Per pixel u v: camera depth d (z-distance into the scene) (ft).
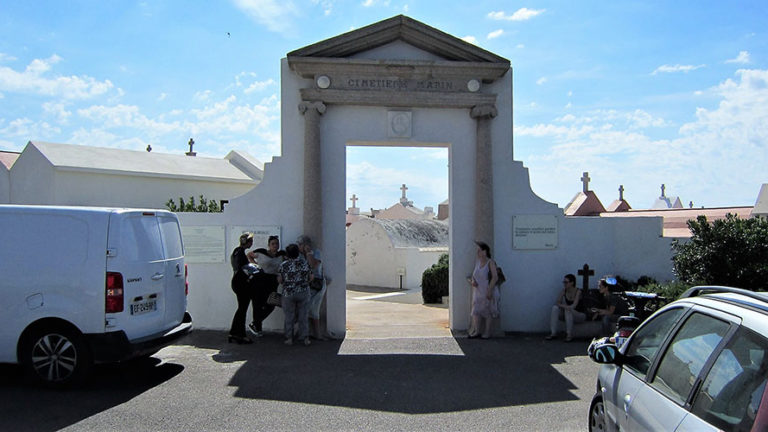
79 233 22.76
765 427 8.54
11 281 22.63
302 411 20.70
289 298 31.60
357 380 24.77
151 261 24.57
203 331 34.91
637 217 37.24
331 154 35.32
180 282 27.07
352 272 81.30
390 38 35.42
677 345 12.24
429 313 47.47
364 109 35.50
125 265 22.99
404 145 36.63
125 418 19.72
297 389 23.36
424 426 19.30
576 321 33.73
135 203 62.28
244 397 22.25
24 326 22.52
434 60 34.71
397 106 35.50
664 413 11.26
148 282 24.23
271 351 30.17
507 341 33.19
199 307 35.35
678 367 11.76
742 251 29.76
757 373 9.27
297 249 31.76
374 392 23.06
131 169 61.72
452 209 35.96
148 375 25.31
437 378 25.26
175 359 28.27
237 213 35.40
